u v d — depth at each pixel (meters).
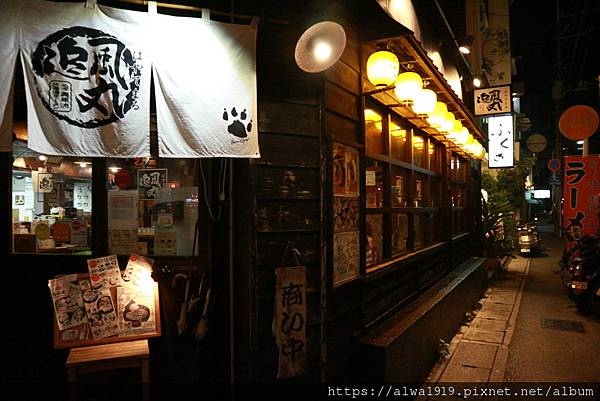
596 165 12.75
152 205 5.01
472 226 15.35
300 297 4.70
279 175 4.74
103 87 4.02
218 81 4.30
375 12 5.74
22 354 5.02
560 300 12.77
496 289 14.55
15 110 4.97
